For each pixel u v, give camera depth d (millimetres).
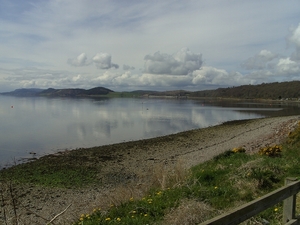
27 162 17172
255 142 19531
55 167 15469
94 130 33844
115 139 27719
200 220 4918
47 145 24125
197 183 7438
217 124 40812
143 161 17203
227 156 11414
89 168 15414
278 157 10070
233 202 5938
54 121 43438
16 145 23953
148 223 4973
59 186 12266
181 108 81875
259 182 6957
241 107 87750
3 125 37969
